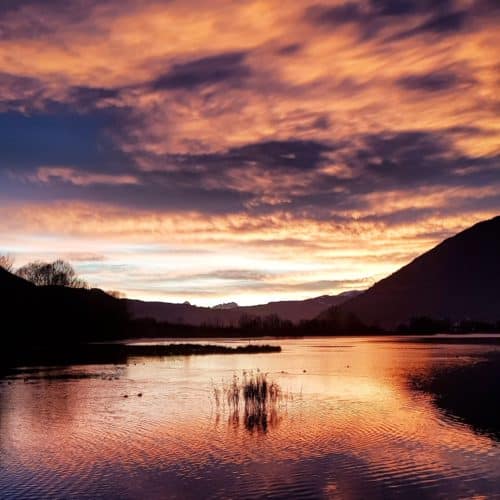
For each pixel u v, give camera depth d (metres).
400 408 31.86
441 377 48.81
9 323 109.44
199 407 32.91
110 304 151.62
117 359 76.06
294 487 17.92
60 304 127.44
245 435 25.12
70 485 18.38
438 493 17.23
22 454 22.27
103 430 26.59
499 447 22.53
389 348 103.94
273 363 67.12
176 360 73.69
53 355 84.38
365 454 21.67
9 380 49.34
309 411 31.00
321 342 143.50
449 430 25.73
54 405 34.28
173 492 17.62
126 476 19.28
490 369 56.09
